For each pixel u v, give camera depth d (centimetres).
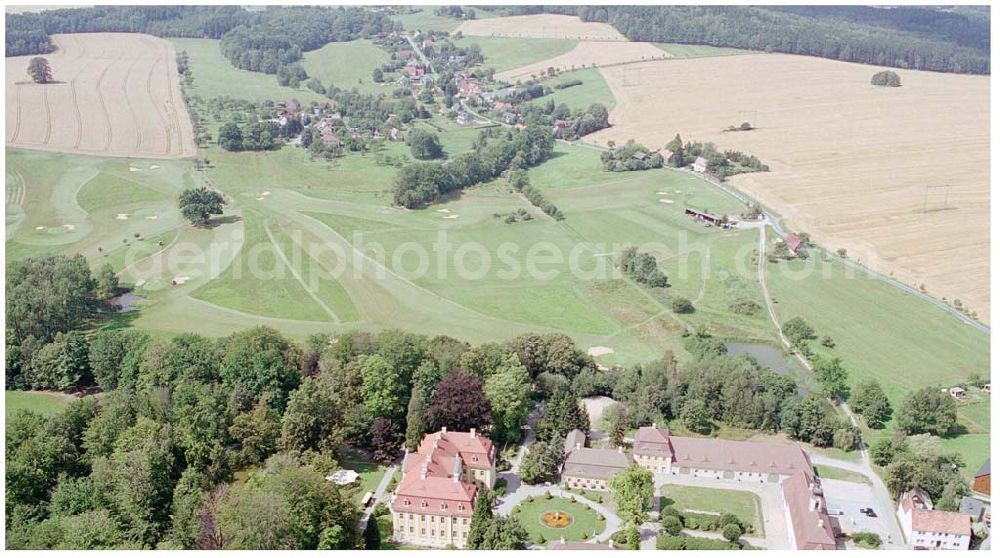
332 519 16788
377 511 18438
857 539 17662
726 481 19975
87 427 19938
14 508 17512
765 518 18450
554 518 18275
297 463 18362
